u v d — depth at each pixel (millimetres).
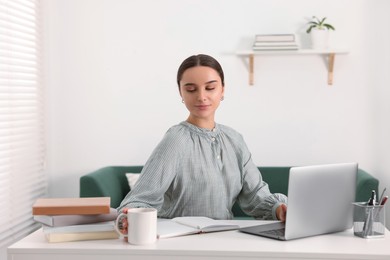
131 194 2043
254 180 2244
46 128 4422
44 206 1841
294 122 4395
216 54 4402
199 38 4406
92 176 3738
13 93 3764
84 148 4512
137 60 4449
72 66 4488
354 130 4363
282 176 4266
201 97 2047
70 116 4508
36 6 4219
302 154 4398
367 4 4305
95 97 4488
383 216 1938
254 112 4406
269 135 4406
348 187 2016
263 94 4402
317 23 4305
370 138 4348
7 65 3693
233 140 2219
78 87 4492
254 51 4191
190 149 2102
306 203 1891
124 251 1750
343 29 4328
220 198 2145
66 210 1849
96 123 4496
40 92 4297
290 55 4379
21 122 3918
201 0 4383
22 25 3932
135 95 4465
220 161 2156
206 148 2125
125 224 1833
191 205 2137
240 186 2230
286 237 1860
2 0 3592
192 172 2100
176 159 2070
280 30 4355
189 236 1915
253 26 4371
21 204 3908
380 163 4316
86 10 4461
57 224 1839
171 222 2035
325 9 4328
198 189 2113
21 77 3898
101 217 1902
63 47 4484
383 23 4293
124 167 4371
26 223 3988
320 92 4375
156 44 4434
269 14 4355
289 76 4387
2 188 3600
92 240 1861
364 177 3666
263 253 1725
